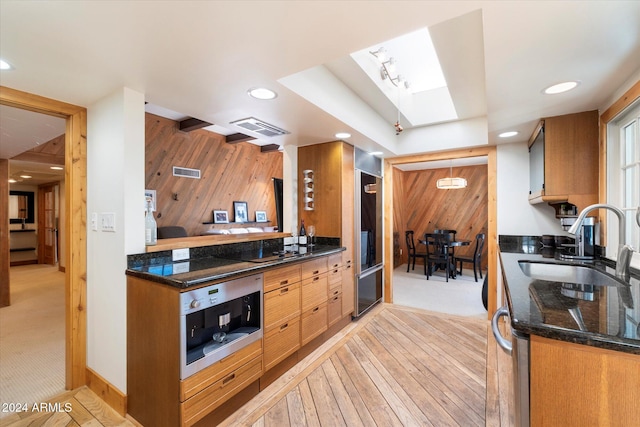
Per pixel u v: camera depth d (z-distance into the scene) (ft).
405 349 9.23
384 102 10.04
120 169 6.29
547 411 2.95
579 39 4.33
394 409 6.41
